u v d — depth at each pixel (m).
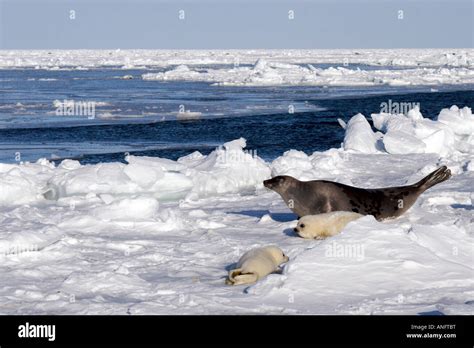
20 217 11.73
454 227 9.33
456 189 14.38
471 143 22.92
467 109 26.19
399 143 21.11
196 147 26.56
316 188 10.97
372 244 8.28
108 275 7.90
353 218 9.93
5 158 23.44
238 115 38.69
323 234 9.92
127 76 85.19
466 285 7.50
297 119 36.41
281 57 189.50
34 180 14.94
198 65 140.62
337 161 18.27
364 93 57.88
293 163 17.03
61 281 8.00
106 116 38.34
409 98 51.28
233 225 11.29
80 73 102.06
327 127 32.62
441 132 21.48
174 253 9.35
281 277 7.63
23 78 85.19
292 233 10.46
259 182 16.31
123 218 11.54
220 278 8.10
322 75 83.00
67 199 13.97
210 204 13.81
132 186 14.52
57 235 9.87
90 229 11.03
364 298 7.14
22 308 7.01
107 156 24.11
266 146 26.67
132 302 7.18
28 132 31.23
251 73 85.62
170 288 7.64
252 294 7.32
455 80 74.44
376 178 16.16
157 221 11.30
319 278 7.57
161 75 82.75
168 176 14.87
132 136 30.05
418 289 7.38
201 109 42.66
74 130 32.06
